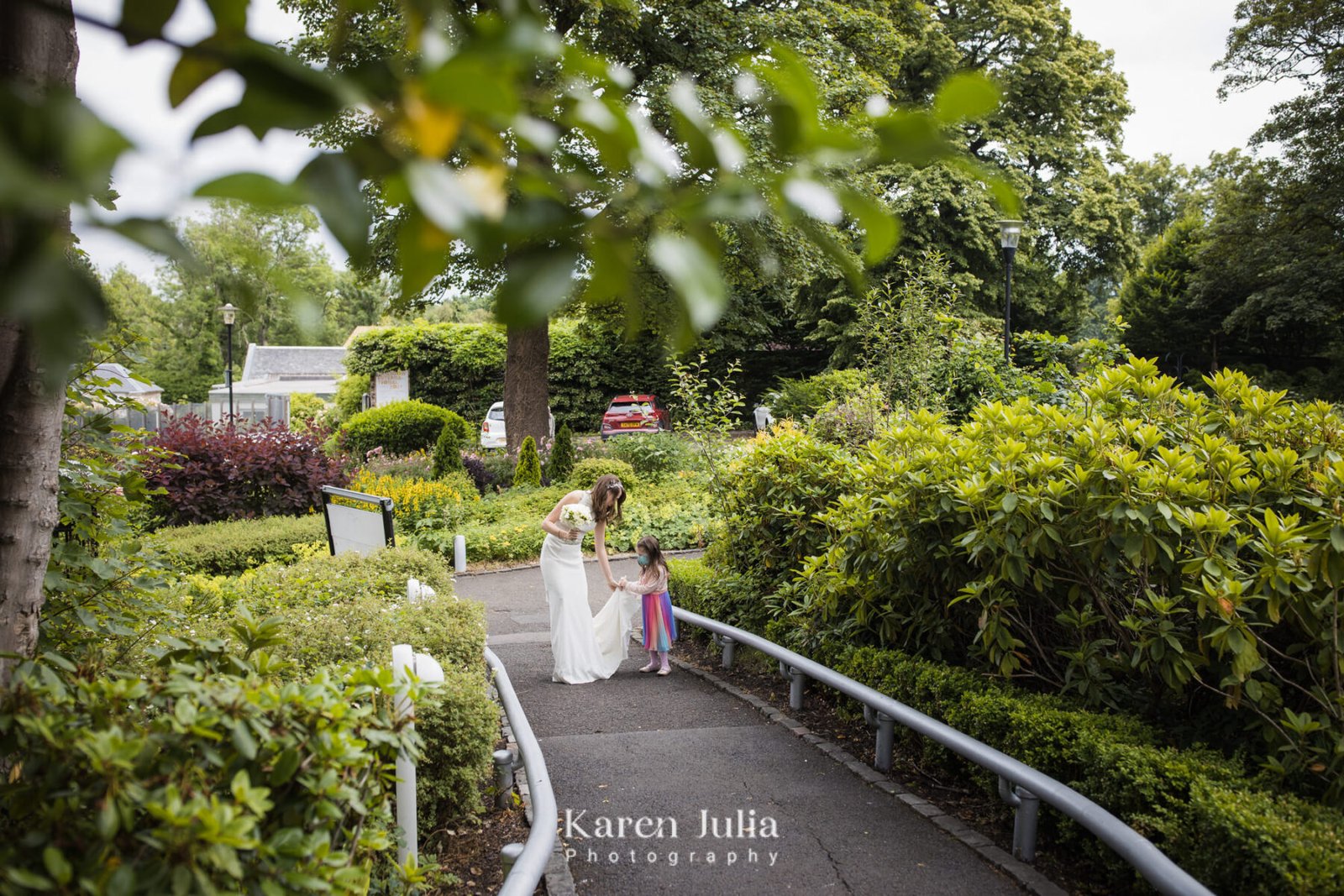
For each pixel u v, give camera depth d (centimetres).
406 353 3070
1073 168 2834
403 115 56
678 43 1591
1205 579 364
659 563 743
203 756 201
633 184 60
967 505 446
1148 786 347
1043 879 366
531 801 431
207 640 248
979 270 2728
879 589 539
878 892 358
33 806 187
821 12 1689
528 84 60
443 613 539
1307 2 2583
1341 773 345
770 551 751
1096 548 407
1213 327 3288
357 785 227
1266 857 290
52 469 250
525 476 1766
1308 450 450
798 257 1385
